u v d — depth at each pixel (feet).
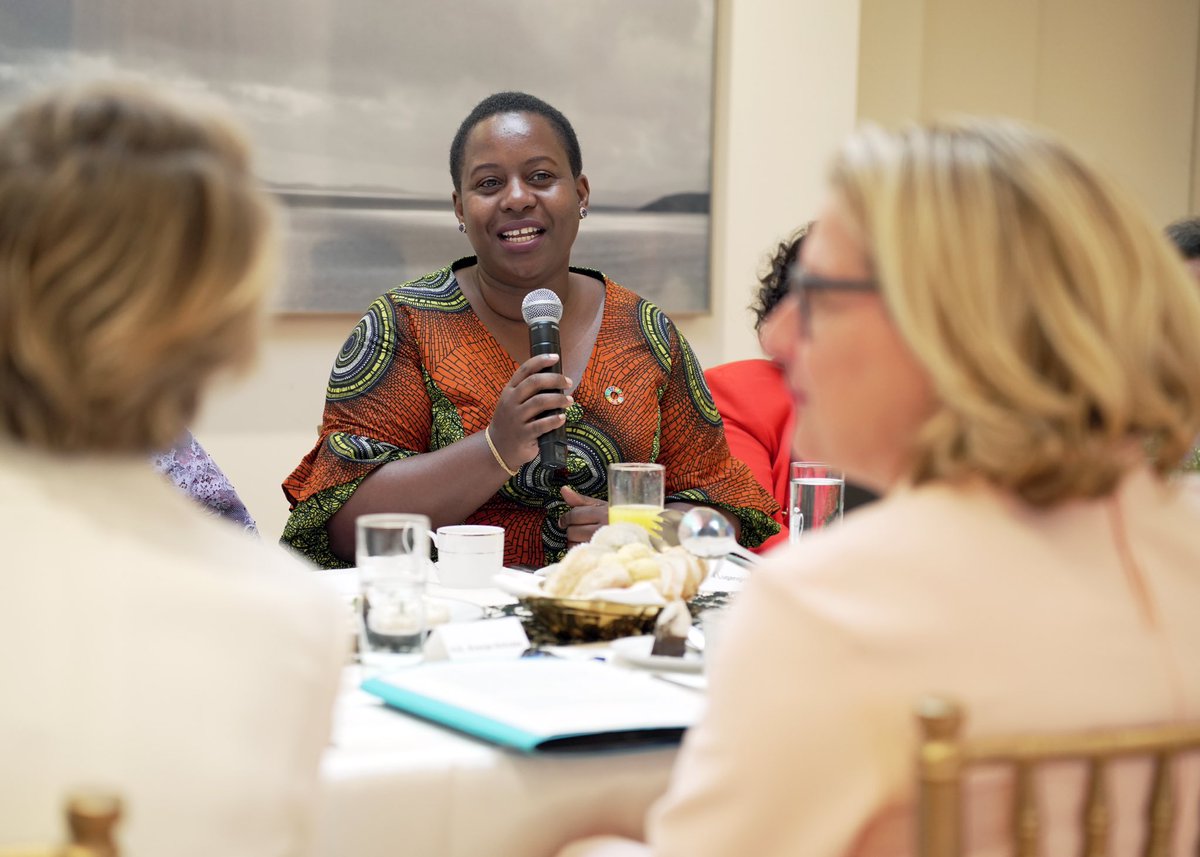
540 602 6.25
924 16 18.25
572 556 6.66
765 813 3.13
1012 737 3.06
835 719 3.05
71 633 2.89
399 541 5.74
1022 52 18.99
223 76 13.43
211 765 2.93
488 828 4.41
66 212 2.97
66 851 2.57
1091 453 3.11
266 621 3.11
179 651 2.97
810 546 3.27
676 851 3.28
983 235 3.11
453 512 9.07
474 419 9.57
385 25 13.94
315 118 13.78
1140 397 3.17
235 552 3.25
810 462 7.79
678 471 10.12
